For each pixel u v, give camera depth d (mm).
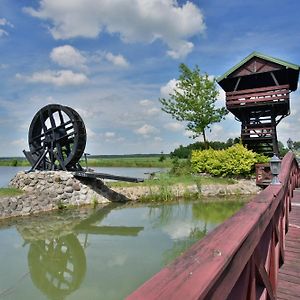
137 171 27516
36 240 8367
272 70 17609
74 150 14398
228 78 18844
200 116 21734
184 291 854
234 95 18391
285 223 4551
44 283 5613
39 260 6832
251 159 17562
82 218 10984
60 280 5723
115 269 6180
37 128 16062
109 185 15000
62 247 7727
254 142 20062
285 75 18625
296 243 4340
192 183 16172
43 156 14992
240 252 1315
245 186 16672
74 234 8930
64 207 12945
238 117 20406
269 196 2479
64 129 15133
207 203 13883
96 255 7039
